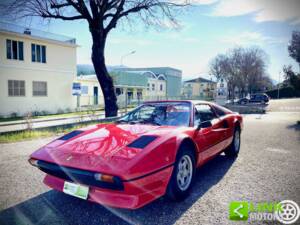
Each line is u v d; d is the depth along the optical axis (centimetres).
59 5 991
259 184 321
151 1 1063
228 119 439
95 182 213
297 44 1692
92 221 226
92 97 2398
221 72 4738
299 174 363
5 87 1631
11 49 1662
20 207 255
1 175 357
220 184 321
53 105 1955
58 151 244
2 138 649
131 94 3250
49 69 1914
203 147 317
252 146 576
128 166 200
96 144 246
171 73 4588
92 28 1023
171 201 270
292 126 982
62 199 275
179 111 346
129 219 229
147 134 262
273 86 7750
